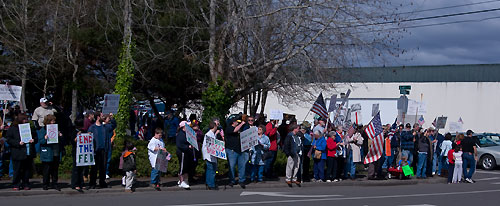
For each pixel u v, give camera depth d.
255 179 15.83
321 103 17.09
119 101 16.53
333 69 17.06
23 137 12.24
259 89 19.05
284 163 17.91
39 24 20.84
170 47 19.05
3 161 14.71
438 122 21.06
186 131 13.68
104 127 13.34
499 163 24.73
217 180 16.09
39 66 21.09
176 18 18.42
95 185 13.27
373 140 17.41
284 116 19.72
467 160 18.58
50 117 12.57
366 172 20.59
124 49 16.95
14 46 20.47
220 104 17.48
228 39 17.75
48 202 11.42
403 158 18.27
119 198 12.33
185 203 11.64
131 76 16.84
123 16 18.44
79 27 20.38
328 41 16.50
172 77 21.62
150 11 18.80
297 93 19.73
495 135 27.03
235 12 16.86
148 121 29.11
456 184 18.09
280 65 17.53
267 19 16.89
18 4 20.80
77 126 13.09
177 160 16.05
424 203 12.48
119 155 15.52
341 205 11.84
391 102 37.25
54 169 12.83
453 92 37.66
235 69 17.44
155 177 13.82
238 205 11.48
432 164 20.89
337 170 17.52
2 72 21.03
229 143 15.02
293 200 12.52
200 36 18.34
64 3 20.56
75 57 20.72
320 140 16.62
